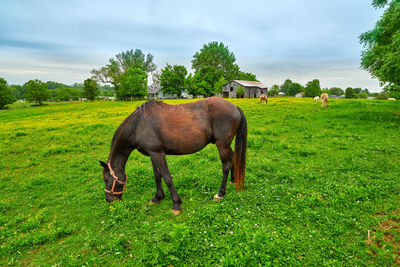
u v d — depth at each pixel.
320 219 3.45
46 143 10.61
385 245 2.83
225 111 4.27
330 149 7.39
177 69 61.75
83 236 3.56
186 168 6.39
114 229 3.70
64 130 14.28
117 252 3.06
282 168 5.95
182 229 3.18
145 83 64.94
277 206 3.93
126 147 4.35
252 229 3.23
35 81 61.25
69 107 39.78
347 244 2.95
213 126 4.28
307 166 5.89
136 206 4.38
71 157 8.45
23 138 12.05
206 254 2.90
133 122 4.18
